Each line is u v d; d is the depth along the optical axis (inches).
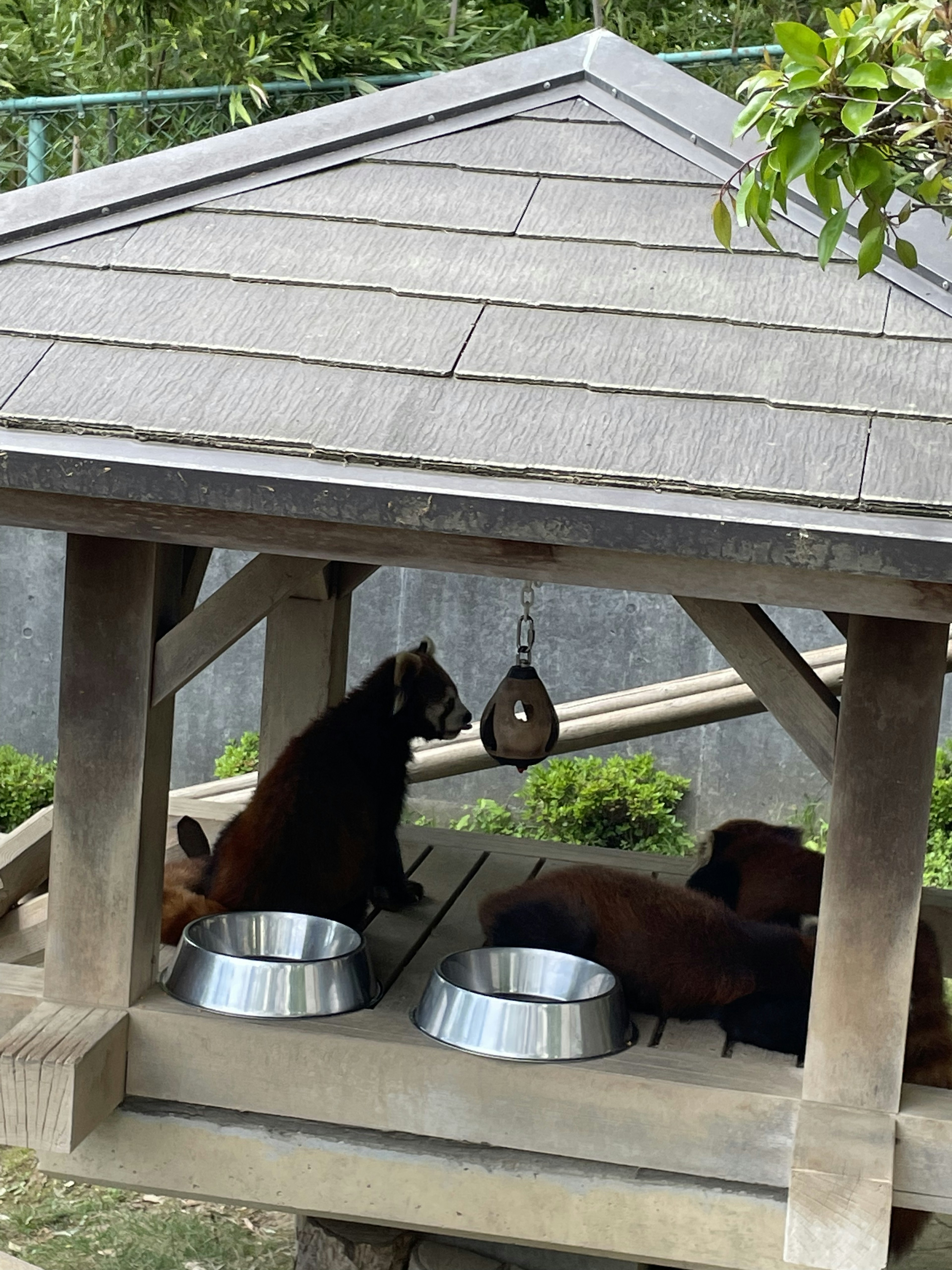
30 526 91.6
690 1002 120.0
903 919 100.7
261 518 89.6
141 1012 111.4
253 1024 110.6
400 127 112.3
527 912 128.2
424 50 313.4
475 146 111.0
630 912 123.5
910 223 98.7
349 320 93.6
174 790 301.7
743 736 346.6
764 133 73.6
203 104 288.4
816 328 92.2
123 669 108.0
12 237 104.0
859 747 99.7
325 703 168.2
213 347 90.8
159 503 81.6
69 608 107.7
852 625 99.0
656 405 85.0
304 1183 110.3
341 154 110.8
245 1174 111.1
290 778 141.6
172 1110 111.6
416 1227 111.4
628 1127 105.7
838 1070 103.1
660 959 120.5
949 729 343.3
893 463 79.4
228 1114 111.6
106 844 110.4
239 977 113.3
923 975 126.3
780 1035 114.5
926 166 75.9
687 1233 104.8
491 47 323.0
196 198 107.2
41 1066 101.1
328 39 296.2
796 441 81.4
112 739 109.1
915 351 90.5
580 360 88.8
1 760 341.7
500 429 82.6
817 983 102.8
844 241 99.3
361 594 354.9
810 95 70.2
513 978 124.8
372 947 137.3
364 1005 117.9
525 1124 107.0
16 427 83.8
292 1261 176.1
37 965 153.2
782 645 103.5
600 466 79.0
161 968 124.4
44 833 171.0
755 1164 104.0
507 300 95.3
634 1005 122.8
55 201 106.7
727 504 76.7
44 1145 101.7
